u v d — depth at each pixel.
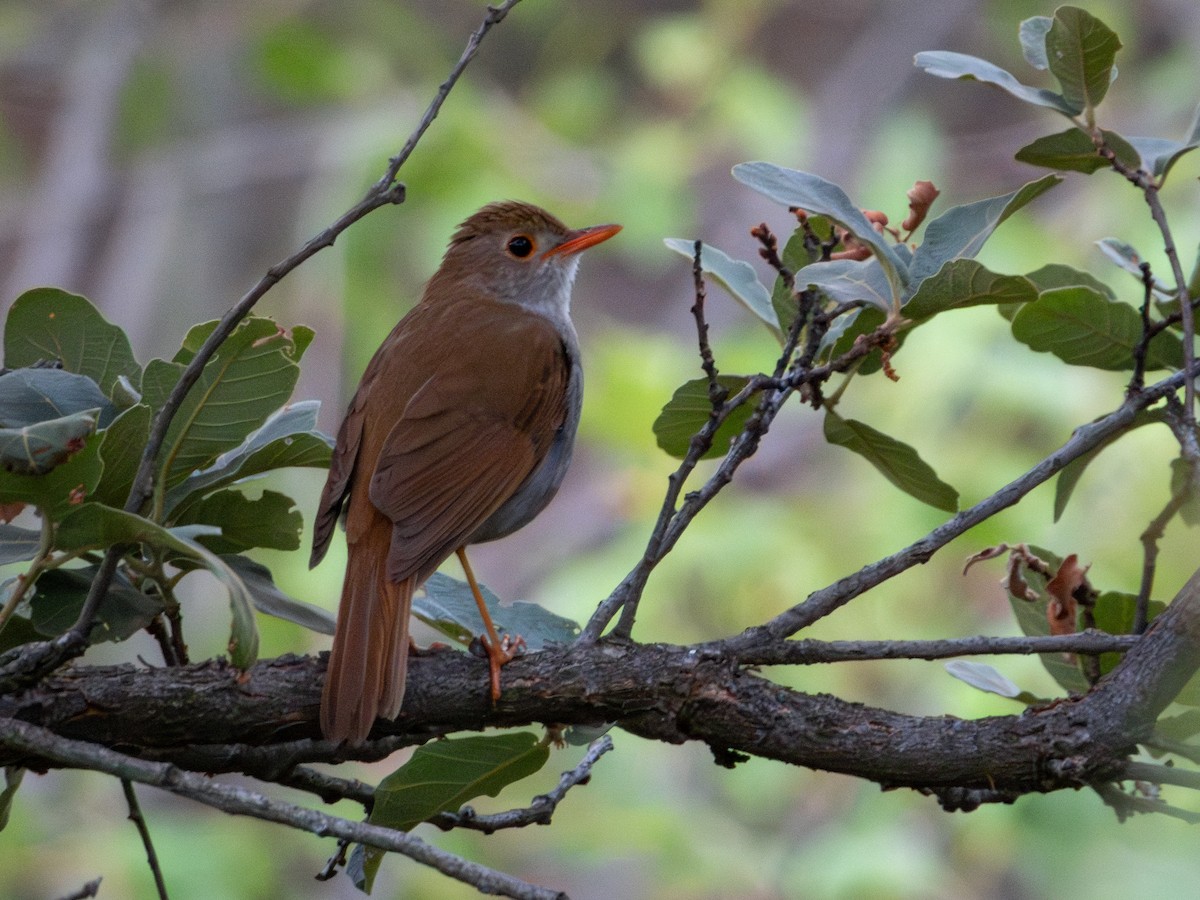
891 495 14.09
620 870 14.65
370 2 18.33
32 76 19.78
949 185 19.56
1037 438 14.22
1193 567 12.49
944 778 5.04
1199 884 8.95
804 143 18.34
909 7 21.19
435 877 13.23
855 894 12.40
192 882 12.62
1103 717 4.96
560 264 7.96
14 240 19.38
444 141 16.45
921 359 13.84
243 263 18.94
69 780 13.96
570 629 5.95
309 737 5.02
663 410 5.93
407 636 5.29
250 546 5.45
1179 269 5.32
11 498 4.46
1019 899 12.52
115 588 5.03
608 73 20.89
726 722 5.06
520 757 5.08
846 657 5.07
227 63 18.94
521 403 6.71
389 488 6.11
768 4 18.53
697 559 13.99
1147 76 18.41
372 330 17.03
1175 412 5.27
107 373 5.34
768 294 6.04
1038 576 5.95
